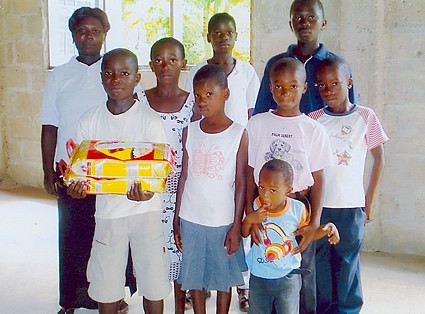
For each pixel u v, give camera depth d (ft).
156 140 7.57
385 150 12.31
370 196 8.56
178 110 8.24
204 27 18.28
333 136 8.10
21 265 11.70
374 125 8.23
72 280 8.96
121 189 6.95
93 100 8.43
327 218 8.14
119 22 18.31
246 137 7.55
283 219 7.11
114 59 7.38
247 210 7.62
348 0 11.94
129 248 8.27
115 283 7.60
